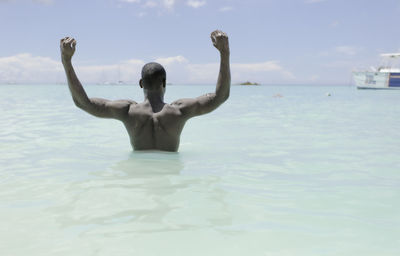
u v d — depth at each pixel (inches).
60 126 260.5
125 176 112.2
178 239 66.1
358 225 74.2
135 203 86.7
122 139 198.7
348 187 104.4
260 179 112.8
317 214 80.7
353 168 131.0
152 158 135.0
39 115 345.7
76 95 121.6
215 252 60.9
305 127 267.6
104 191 96.5
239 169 126.7
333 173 122.8
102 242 64.7
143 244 64.1
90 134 219.3
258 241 65.6
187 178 110.8
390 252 61.3
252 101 668.7
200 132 237.1
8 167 127.0
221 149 170.2
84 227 71.8
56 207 84.0
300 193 97.5
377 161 144.6
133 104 136.1
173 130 135.8
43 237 67.0
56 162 135.0
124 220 75.6
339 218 78.5
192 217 77.7
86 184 103.7
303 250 62.0
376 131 245.1
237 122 302.2
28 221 75.2
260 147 177.5
